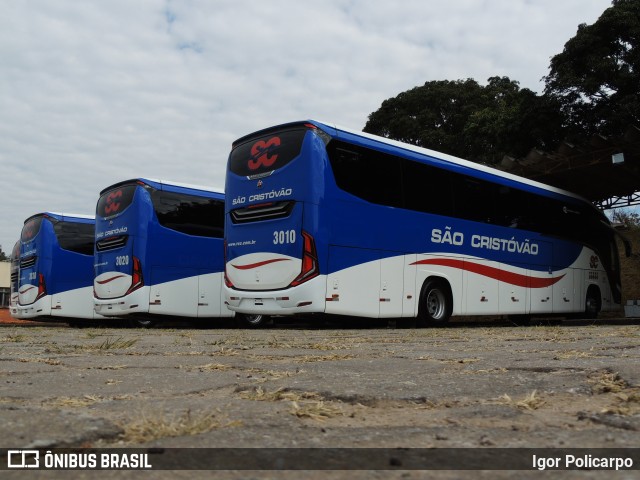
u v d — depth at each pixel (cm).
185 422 196
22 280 1922
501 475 142
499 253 1398
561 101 2202
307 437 181
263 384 303
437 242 1244
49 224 1867
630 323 1588
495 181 1423
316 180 1056
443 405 246
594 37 2105
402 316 1155
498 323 1777
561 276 1596
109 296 1484
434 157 1281
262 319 1531
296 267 1052
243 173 1170
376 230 1130
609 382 297
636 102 2056
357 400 253
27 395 275
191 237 1520
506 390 277
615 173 1936
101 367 414
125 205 1484
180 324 1977
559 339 698
